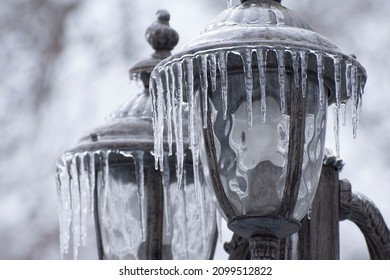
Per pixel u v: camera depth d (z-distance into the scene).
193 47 7.15
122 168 8.74
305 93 7.11
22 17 20.17
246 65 7.06
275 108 7.13
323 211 8.49
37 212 18.64
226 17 7.39
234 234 8.23
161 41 9.28
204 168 7.27
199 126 7.30
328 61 7.20
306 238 8.43
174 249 8.66
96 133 8.80
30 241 18.36
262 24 7.29
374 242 8.76
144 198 8.67
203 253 8.73
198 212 8.73
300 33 7.16
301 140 7.09
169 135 7.43
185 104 8.21
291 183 7.06
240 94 7.16
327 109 7.41
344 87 7.40
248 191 7.10
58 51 20.12
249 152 7.12
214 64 7.10
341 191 8.58
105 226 8.77
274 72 7.15
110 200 8.74
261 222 7.06
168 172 8.65
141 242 8.66
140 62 9.21
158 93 7.41
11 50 19.91
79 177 8.79
